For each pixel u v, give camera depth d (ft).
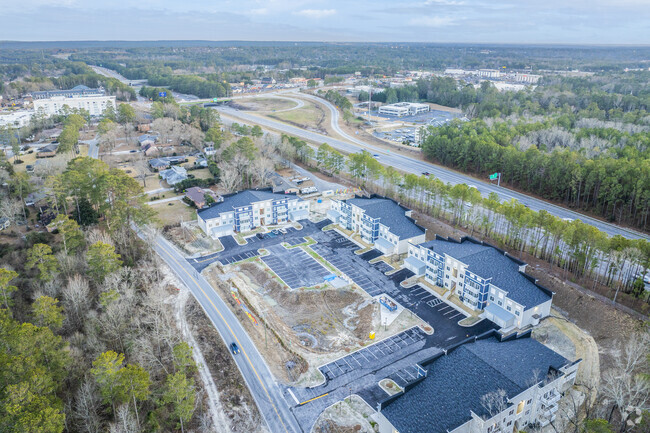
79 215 532.73
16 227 536.83
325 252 522.88
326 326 397.39
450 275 438.40
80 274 428.97
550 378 288.10
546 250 492.95
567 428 288.92
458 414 266.57
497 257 427.33
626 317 381.19
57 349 301.84
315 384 328.90
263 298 437.99
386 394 318.65
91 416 271.90
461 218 564.30
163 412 298.15
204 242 543.80
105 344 348.18
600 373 337.52
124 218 488.44
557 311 411.75
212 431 289.33
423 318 405.39
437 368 299.17
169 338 338.13
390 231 515.09
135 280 434.71
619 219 560.61
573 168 606.55
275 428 291.79
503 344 319.47
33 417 224.53
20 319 359.87
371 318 405.18
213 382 329.72
